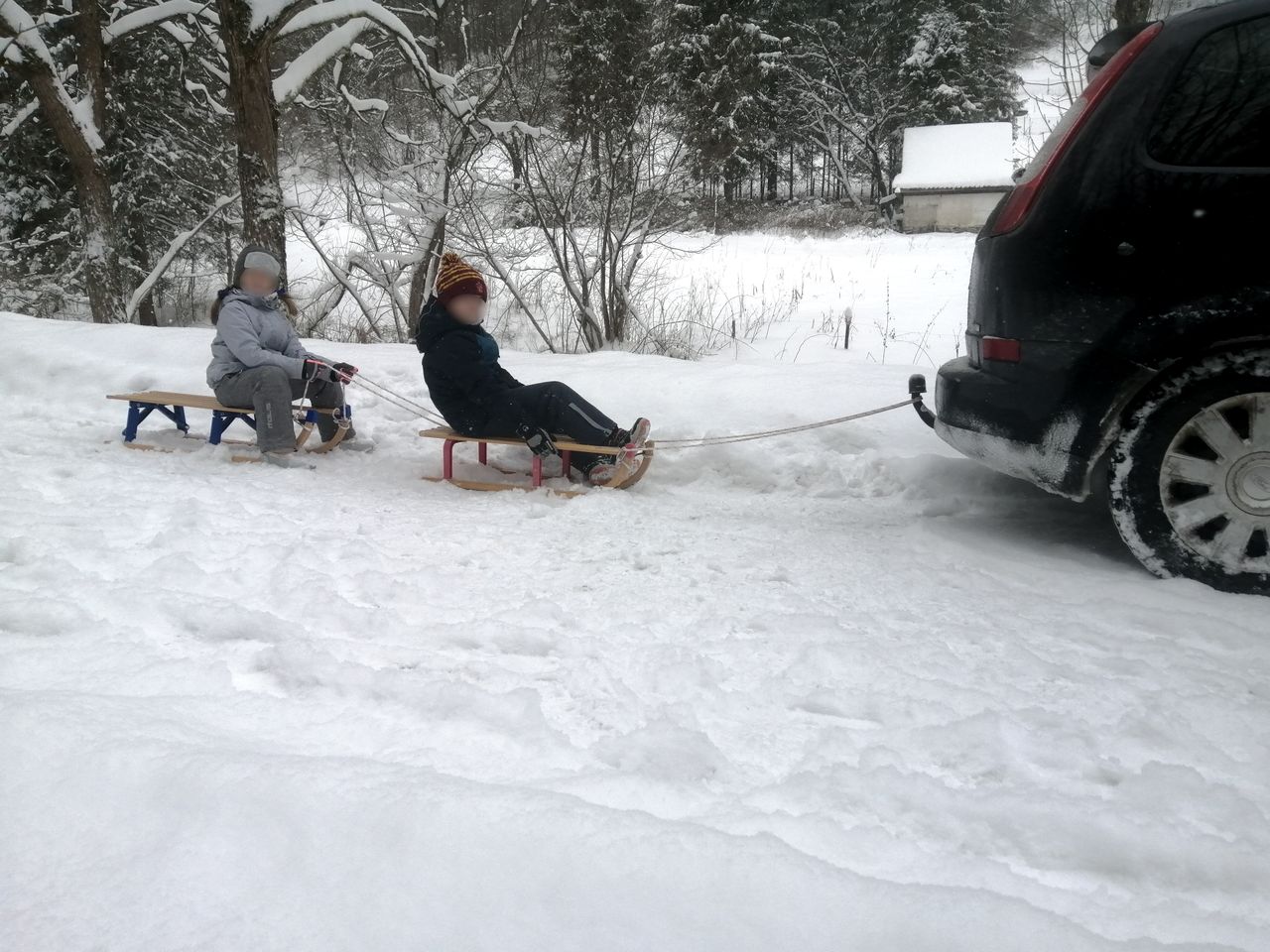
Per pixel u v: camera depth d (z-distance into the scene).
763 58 35.06
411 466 5.63
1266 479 3.26
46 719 1.93
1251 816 1.91
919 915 1.45
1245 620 3.04
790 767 2.12
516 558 3.68
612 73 9.80
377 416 6.60
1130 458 3.40
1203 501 3.34
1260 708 2.41
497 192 10.76
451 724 2.23
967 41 39.53
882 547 3.91
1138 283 3.32
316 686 2.44
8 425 6.41
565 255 10.29
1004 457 3.68
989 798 1.94
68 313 18.34
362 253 11.52
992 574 3.56
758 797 1.93
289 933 1.40
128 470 5.04
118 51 16.94
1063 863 1.78
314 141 12.36
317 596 3.05
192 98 15.34
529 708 2.27
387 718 2.25
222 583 3.19
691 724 2.31
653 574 3.51
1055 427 3.51
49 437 6.07
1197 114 3.26
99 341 7.91
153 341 7.82
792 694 2.46
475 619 2.97
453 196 11.01
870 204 42.22
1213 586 3.35
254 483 4.92
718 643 2.81
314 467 5.47
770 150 41.56
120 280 13.16
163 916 1.43
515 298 11.45
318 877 1.51
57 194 18.19
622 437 5.07
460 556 3.68
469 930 1.40
